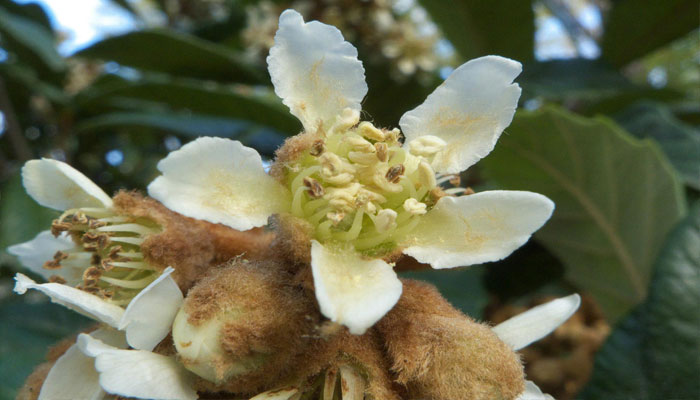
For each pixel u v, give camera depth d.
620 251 0.08
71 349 0.05
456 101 0.05
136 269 0.05
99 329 0.05
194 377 0.05
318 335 0.05
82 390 0.05
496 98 0.05
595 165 0.07
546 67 0.10
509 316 0.09
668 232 0.07
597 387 0.07
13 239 0.08
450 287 0.08
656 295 0.07
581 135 0.07
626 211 0.07
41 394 0.05
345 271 0.05
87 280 0.05
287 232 0.05
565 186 0.08
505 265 0.09
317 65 0.05
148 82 0.09
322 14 0.11
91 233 0.05
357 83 0.05
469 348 0.05
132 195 0.05
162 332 0.05
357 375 0.05
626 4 0.10
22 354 0.07
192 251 0.05
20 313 0.08
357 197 0.05
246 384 0.05
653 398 0.06
